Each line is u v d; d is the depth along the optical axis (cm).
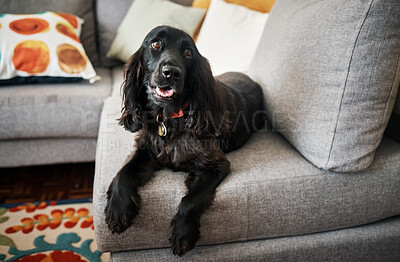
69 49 197
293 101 136
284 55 146
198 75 126
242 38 208
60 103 181
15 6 223
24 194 196
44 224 170
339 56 118
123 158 133
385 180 125
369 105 118
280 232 123
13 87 188
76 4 234
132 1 246
